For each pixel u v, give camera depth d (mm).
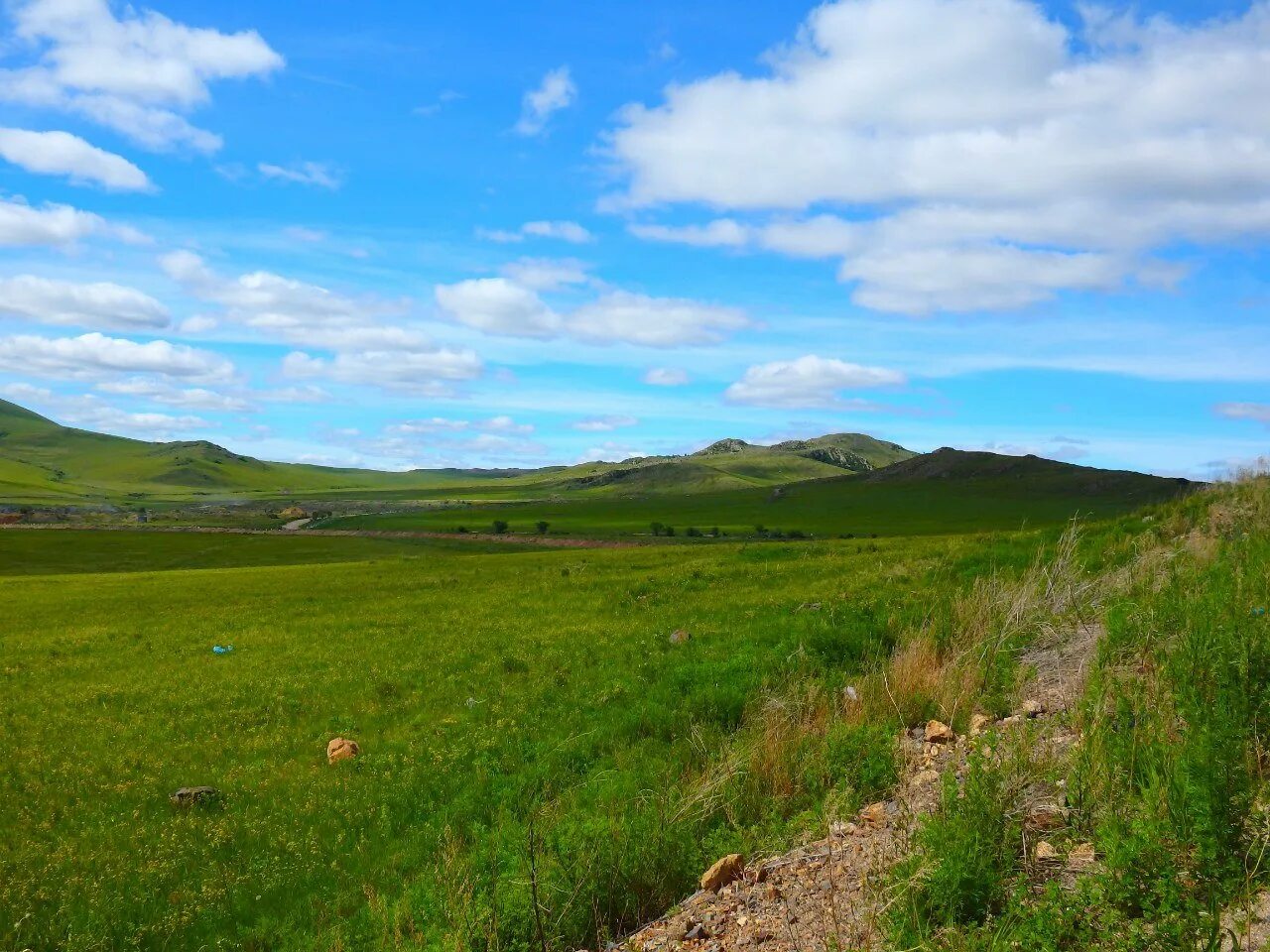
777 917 6766
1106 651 9992
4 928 9789
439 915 8367
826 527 147375
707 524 164375
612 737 14094
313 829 12047
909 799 8258
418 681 20141
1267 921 4684
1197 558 15352
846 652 16375
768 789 9898
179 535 131500
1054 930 4836
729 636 21000
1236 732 5871
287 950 8945
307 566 64000
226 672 22797
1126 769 6527
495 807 11906
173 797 13430
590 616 27438
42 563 95562
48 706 20016
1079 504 171250
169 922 9836
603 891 8227
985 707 10766
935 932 5418
